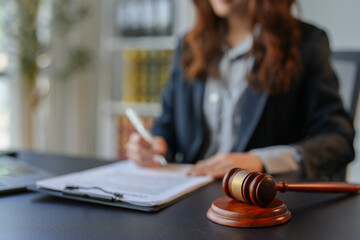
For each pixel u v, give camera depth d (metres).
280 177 0.89
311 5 2.36
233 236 0.49
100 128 2.99
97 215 0.59
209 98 1.35
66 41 2.73
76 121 2.84
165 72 2.77
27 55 2.44
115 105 2.98
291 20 1.26
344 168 1.06
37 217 0.58
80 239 0.48
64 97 2.83
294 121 1.26
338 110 1.13
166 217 0.57
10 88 2.59
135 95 2.90
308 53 1.24
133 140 1.05
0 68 2.55
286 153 0.94
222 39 1.40
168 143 1.36
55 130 2.79
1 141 2.65
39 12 2.63
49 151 2.79
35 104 2.61
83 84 2.85
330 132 1.07
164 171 0.94
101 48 2.93
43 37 2.62
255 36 1.27
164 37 2.75
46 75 2.73
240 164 0.89
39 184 0.72
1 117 2.63
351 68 1.31
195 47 1.40
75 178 0.80
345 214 0.59
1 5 2.46
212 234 0.50
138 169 0.97
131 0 2.83
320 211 0.60
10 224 0.55
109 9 2.91
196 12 1.42
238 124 1.30
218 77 1.34
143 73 2.85
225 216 0.54
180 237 0.49
